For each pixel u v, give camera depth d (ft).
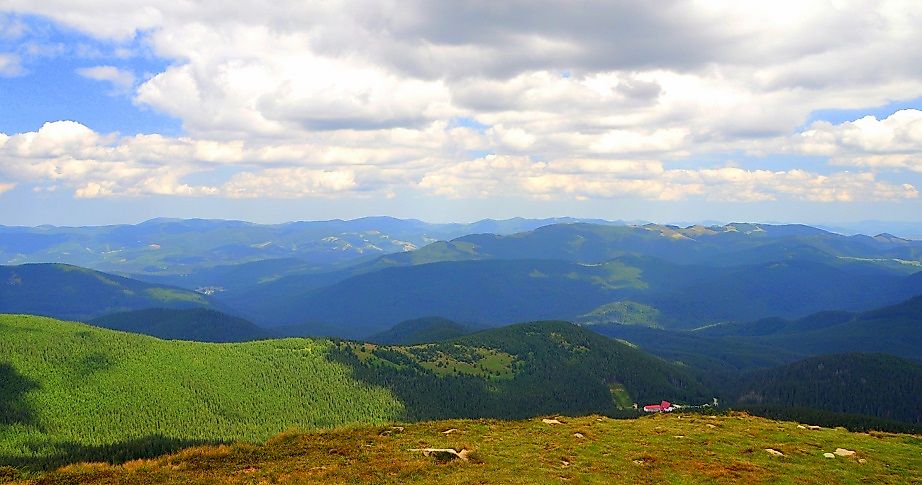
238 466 231.09
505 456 239.50
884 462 251.60
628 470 225.15
